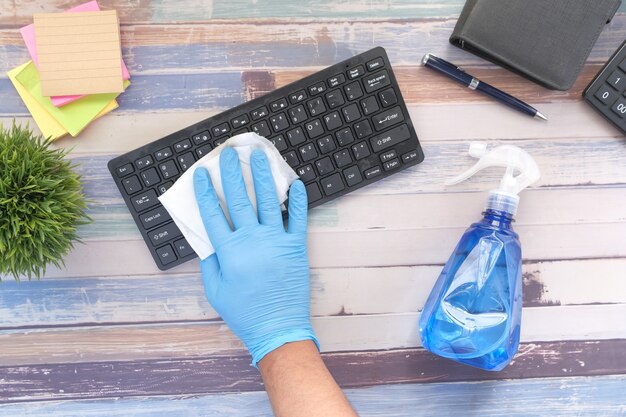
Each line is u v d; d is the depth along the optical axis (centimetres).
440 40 78
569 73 73
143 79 77
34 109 76
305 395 67
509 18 73
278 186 74
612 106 75
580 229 78
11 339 77
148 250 77
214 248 73
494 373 79
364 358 78
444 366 78
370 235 78
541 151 78
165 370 78
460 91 78
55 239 66
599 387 78
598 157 78
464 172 78
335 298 78
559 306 78
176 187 73
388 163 75
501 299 71
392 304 78
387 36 78
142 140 77
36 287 77
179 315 78
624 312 78
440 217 78
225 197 73
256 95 78
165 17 77
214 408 78
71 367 78
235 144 72
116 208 77
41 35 74
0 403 77
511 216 70
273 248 73
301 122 74
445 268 75
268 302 73
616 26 78
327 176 75
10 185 64
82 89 74
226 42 78
